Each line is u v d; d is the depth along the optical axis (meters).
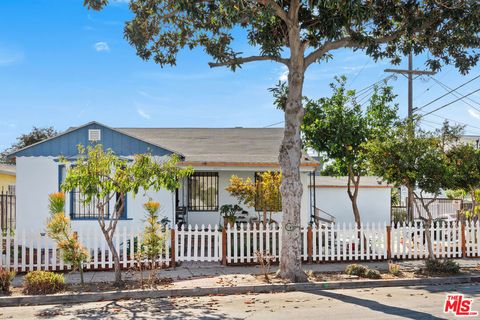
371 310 8.50
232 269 12.77
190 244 13.32
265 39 12.89
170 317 8.16
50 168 15.70
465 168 12.74
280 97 13.09
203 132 22.94
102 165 10.39
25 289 10.05
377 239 14.34
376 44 12.71
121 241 15.20
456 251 14.99
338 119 16.69
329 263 13.82
